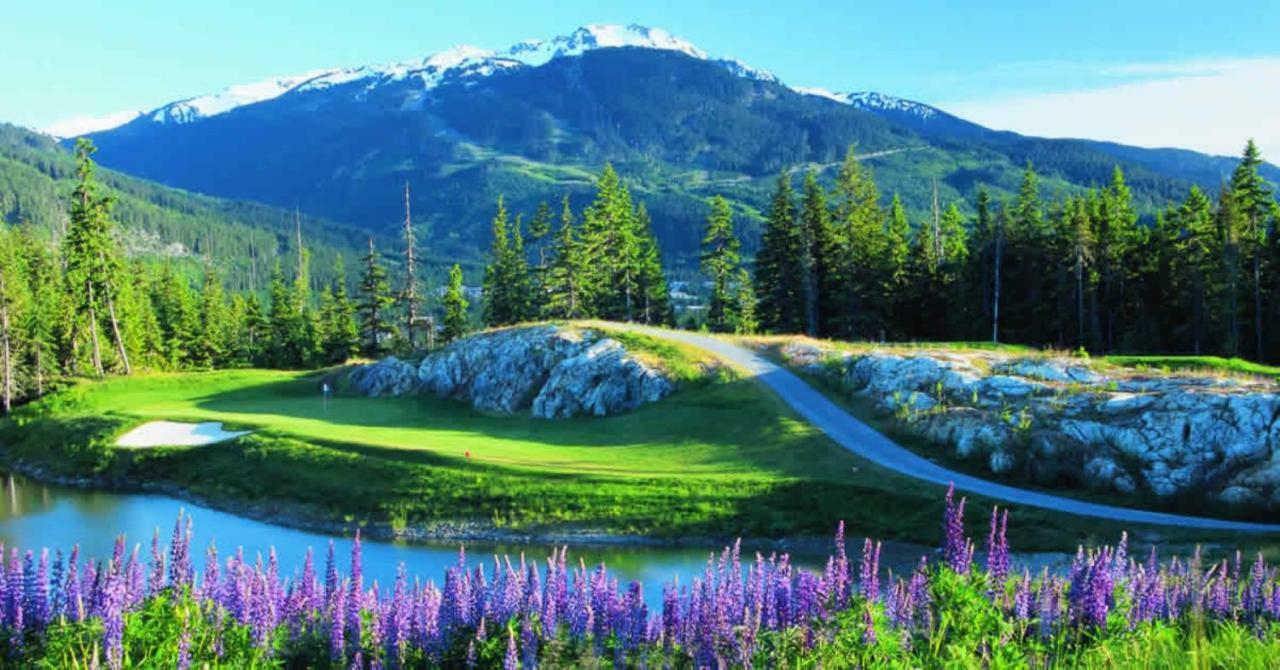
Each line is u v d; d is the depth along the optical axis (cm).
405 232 11606
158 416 7238
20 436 7625
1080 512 4175
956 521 1330
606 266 10494
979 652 1125
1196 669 982
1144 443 4531
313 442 6044
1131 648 1119
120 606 1412
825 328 9812
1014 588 1323
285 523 5044
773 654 1380
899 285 9512
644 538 4528
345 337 12006
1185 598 1508
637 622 1592
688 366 7400
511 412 7988
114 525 4909
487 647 1533
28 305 10212
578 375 7656
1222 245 7788
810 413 6116
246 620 1598
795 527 4466
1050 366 5812
